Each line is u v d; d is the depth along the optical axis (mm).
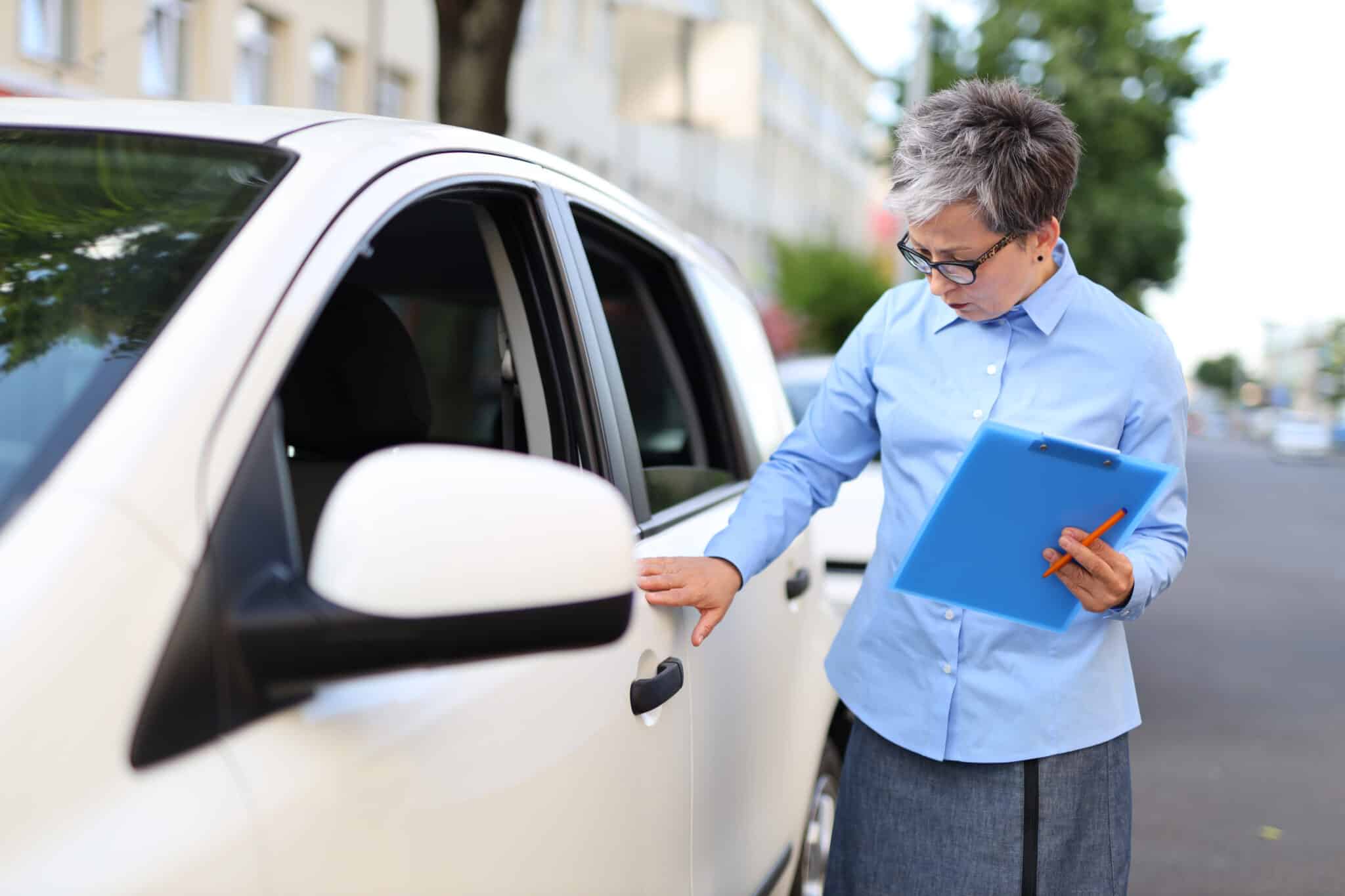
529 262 1771
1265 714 6055
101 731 894
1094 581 1680
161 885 887
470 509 1000
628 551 1093
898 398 1925
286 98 14070
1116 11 26984
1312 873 4078
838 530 4902
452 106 6719
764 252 35000
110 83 10898
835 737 3016
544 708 1384
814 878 2861
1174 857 4184
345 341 1695
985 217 1730
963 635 1857
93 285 1140
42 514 935
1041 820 1851
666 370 2461
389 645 962
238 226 1198
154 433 996
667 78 7160
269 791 993
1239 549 13797
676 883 1785
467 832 1218
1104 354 1839
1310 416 52156
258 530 1023
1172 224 28031
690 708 1848
